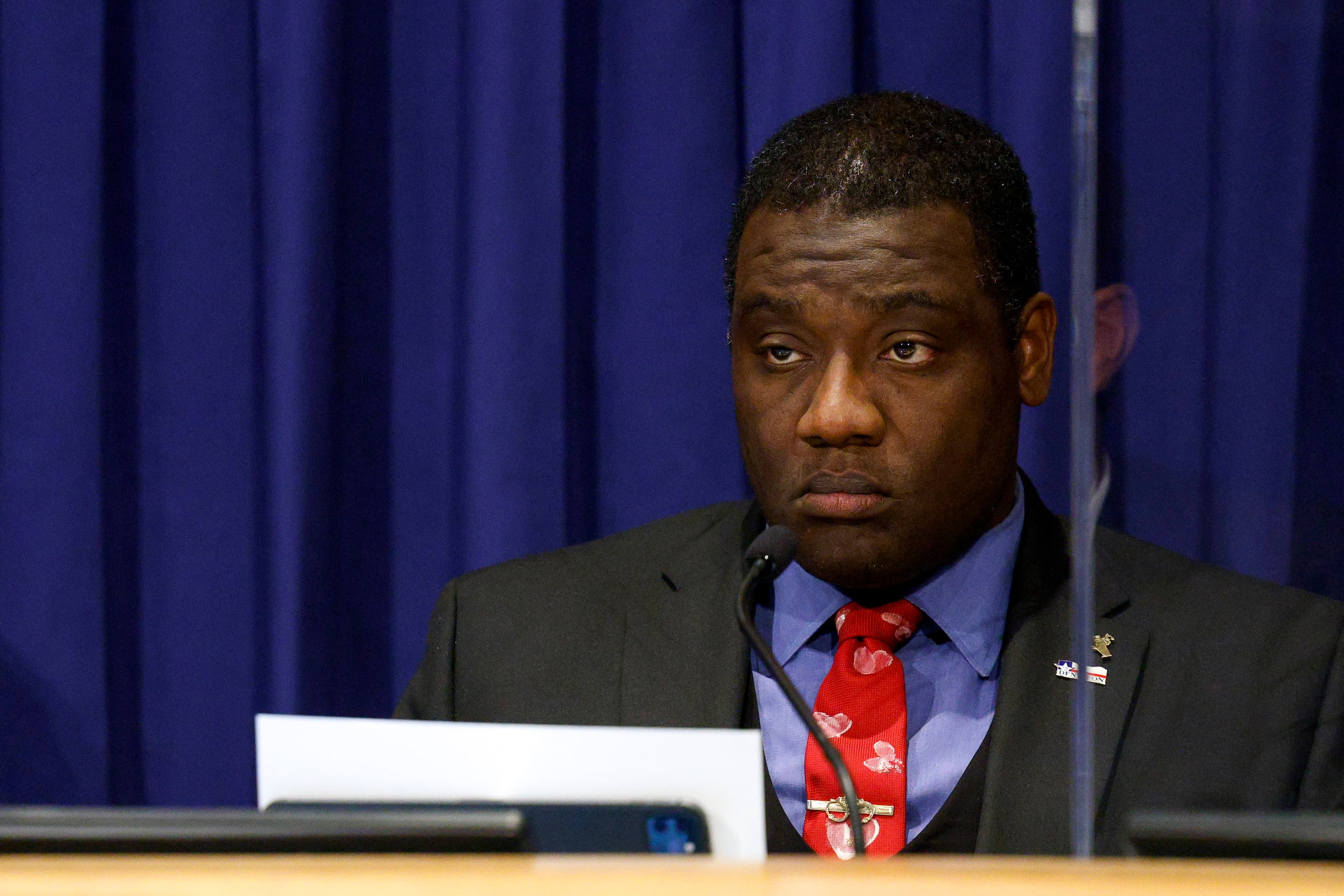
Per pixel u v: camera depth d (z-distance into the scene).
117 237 5.74
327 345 5.53
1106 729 3.73
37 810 2.30
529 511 5.46
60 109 5.53
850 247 3.55
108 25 5.66
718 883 1.98
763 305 3.66
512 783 2.58
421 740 2.62
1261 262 5.32
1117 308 5.36
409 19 5.71
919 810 3.72
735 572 4.23
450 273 5.76
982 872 2.02
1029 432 5.32
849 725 3.76
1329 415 5.36
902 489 3.62
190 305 5.73
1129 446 5.35
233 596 5.73
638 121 5.57
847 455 3.61
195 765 5.72
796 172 3.65
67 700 5.56
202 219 5.72
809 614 3.98
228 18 5.70
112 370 5.73
